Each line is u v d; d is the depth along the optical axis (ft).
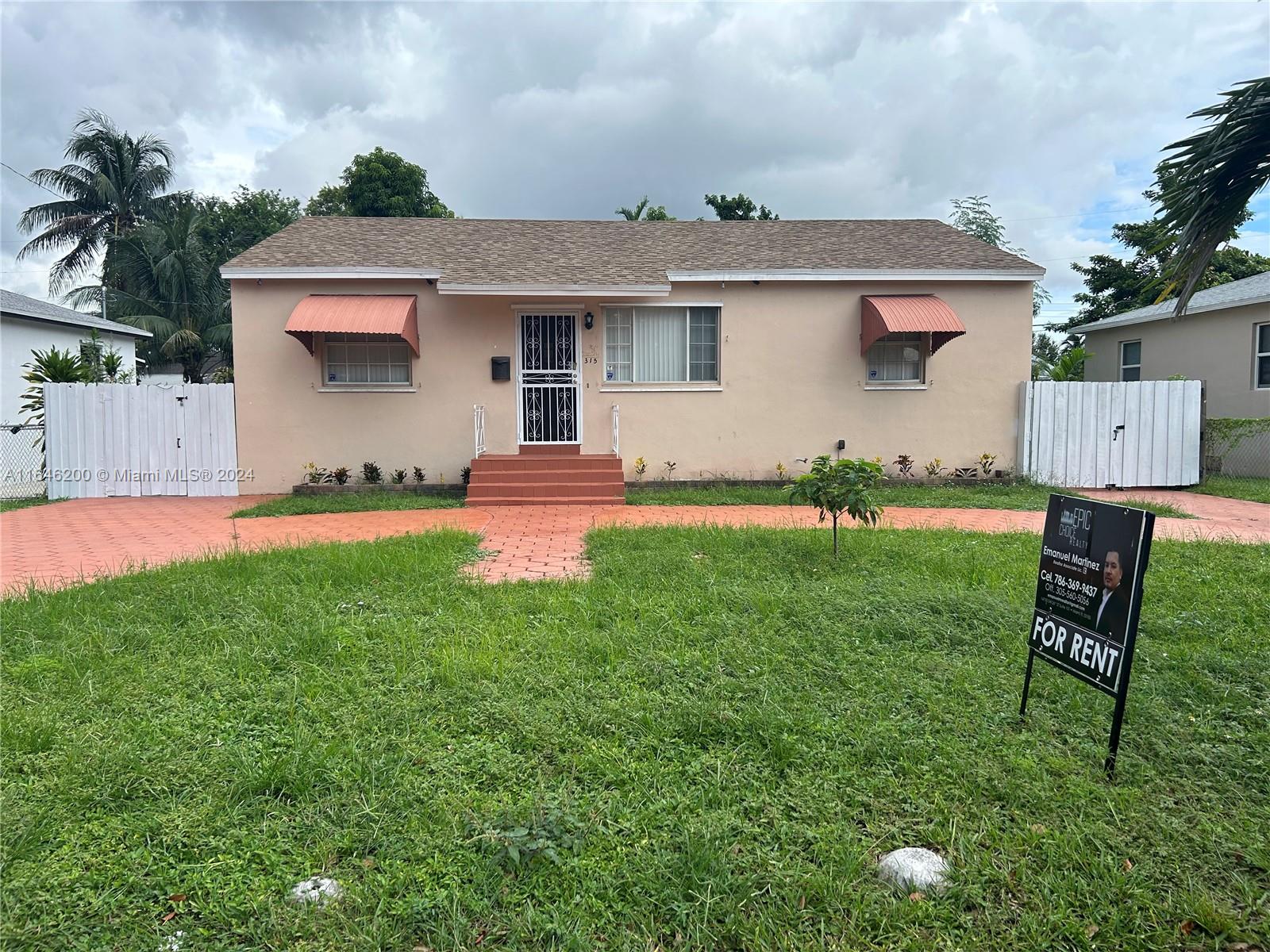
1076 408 45.93
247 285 43.62
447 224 51.90
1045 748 11.89
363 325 40.47
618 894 8.63
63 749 11.64
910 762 11.38
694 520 33.32
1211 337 58.85
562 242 49.65
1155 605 19.47
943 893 8.59
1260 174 14.51
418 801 10.35
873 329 44.11
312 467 44.34
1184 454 46.24
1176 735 12.37
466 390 44.75
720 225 53.62
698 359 46.32
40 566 26.16
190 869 8.94
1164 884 8.86
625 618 18.07
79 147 111.34
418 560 23.89
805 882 8.74
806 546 26.11
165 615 18.45
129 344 81.15
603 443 45.78
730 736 12.17
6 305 60.49
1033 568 22.99
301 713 13.00
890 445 46.39
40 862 9.03
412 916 8.21
